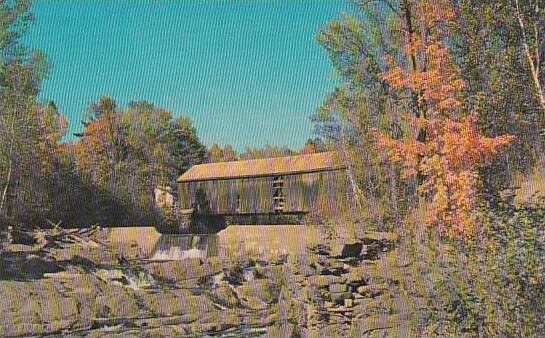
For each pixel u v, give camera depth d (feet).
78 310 80.53
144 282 102.47
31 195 132.05
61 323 76.38
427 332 31.27
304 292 41.91
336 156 107.45
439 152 63.98
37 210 133.59
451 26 70.18
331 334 38.55
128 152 208.44
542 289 25.77
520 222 28.09
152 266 109.09
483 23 69.31
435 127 64.49
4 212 123.65
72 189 144.87
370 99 90.07
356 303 38.01
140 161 210.59
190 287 101.09
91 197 149.79
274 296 90.79
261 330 74.02
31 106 131.64
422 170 63.00
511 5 66.59
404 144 66.54
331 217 95.09
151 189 210.18
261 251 112.98
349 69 91.15
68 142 187.21
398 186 70.49
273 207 143.84
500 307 26.22
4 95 124.06
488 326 26.58
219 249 122.11
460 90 66.69
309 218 108.58
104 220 151.74
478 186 57.36
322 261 41.29
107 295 87.35
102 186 154.40
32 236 119.85
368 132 86.43
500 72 68.08
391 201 67.97
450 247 32.81
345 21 91.09
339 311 38.65
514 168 63.67
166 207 177.99
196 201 160.35
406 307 34.17
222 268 107.76
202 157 245.86
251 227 117.70
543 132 65.41
